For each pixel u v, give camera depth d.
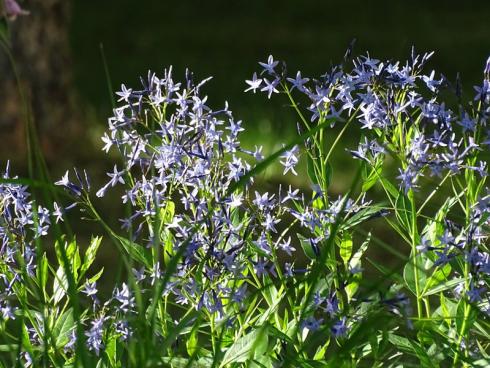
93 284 3.87
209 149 3.74
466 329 3.62
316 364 3.55
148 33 20.56
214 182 3.70
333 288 3.68
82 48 19.45
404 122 3.72
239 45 19.64
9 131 11.84
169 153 3.69
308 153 3.81
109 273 7.71
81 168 11.61
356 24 21.33
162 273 3.78
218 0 22.52
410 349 3.68
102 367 3.68
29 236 8.05
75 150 12.07
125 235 8.66
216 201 3.66
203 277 3.78
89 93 15.52
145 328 3.24
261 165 3.28
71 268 3.85
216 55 18.86
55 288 3.84
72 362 3.82
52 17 12.05
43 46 12.02
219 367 3.54
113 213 9.59
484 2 22.31
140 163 3.75
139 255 3.84
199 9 22.22
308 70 17.48
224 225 3.75
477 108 3.73
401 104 3.67
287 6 22.12
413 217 3.66
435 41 19.42
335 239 3.75
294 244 8.19
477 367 3.56
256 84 3.74
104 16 21.30
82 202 3.79
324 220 3.73
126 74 17.19
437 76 16.95
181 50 19.28
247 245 3.81
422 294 3.70
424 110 3.62
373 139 3.77
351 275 3.57
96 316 3.87
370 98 3.66
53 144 11.98
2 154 11.84
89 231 9.00
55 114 12.02
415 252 3.67
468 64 17.70
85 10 21.67
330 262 3.65
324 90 3.70
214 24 21.41
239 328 3.94
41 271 3.76
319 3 22.25
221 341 3.51
